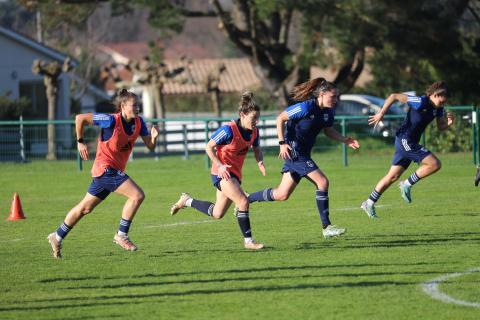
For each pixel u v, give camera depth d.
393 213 46.84
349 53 96.69
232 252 35.19
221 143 34.66
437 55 104.00
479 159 81.25
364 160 87.19
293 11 105.19
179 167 86.38
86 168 87.75
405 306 25.34
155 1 103.88
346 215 46.66
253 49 113.31
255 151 35.78
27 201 59.25
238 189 35.28
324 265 31.73
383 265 31.47
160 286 28.81
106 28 177.00
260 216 47.41
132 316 24.89
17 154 93.88
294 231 41.12
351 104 111.81
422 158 41.88
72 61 140.88
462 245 35.56
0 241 40.44
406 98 41.06
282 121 36.81
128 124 33.00
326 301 26.16
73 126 103.81
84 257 34.88
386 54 105.69
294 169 37.47
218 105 125.88
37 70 105.81
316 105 36.69
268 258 33.50
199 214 49.50
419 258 32.69
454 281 28.55
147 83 117.75
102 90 188.38
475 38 110.75
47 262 33.88
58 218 49.38
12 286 29.28
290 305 25.75
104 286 29.05
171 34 111.88
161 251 35.97
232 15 114.38
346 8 94.94
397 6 96.50
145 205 54.72
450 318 23.95
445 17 101.50
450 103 109.25
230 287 28.38
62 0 112.19
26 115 122.12
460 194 55.91
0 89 132.88
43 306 26.34
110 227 44.66
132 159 96.56
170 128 114.81
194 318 24.53
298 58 100.25
